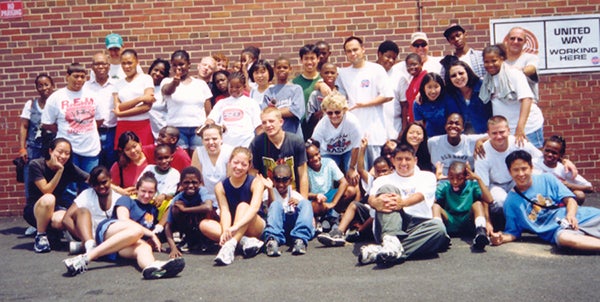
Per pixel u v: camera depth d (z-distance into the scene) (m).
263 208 6.84
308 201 6.63
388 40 8.56
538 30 9.27
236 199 6.50
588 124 9.34
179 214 6.43
